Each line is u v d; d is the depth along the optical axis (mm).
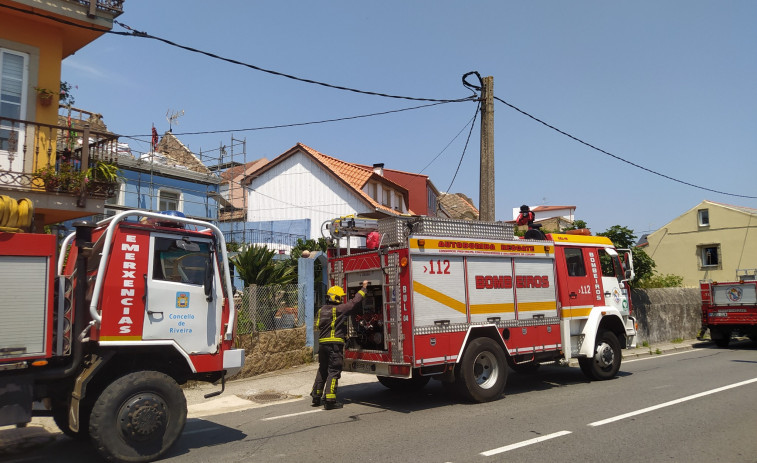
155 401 5742
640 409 7879
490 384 8703
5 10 10086
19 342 5227
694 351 16547
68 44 11664
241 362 6770
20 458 6109
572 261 10641
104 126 15203
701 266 31219
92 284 5926
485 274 8953
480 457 5664
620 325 11242
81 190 10117
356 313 8961
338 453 5891
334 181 26562
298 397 9406
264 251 13531
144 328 5973
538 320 9633
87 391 6098
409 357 7824
